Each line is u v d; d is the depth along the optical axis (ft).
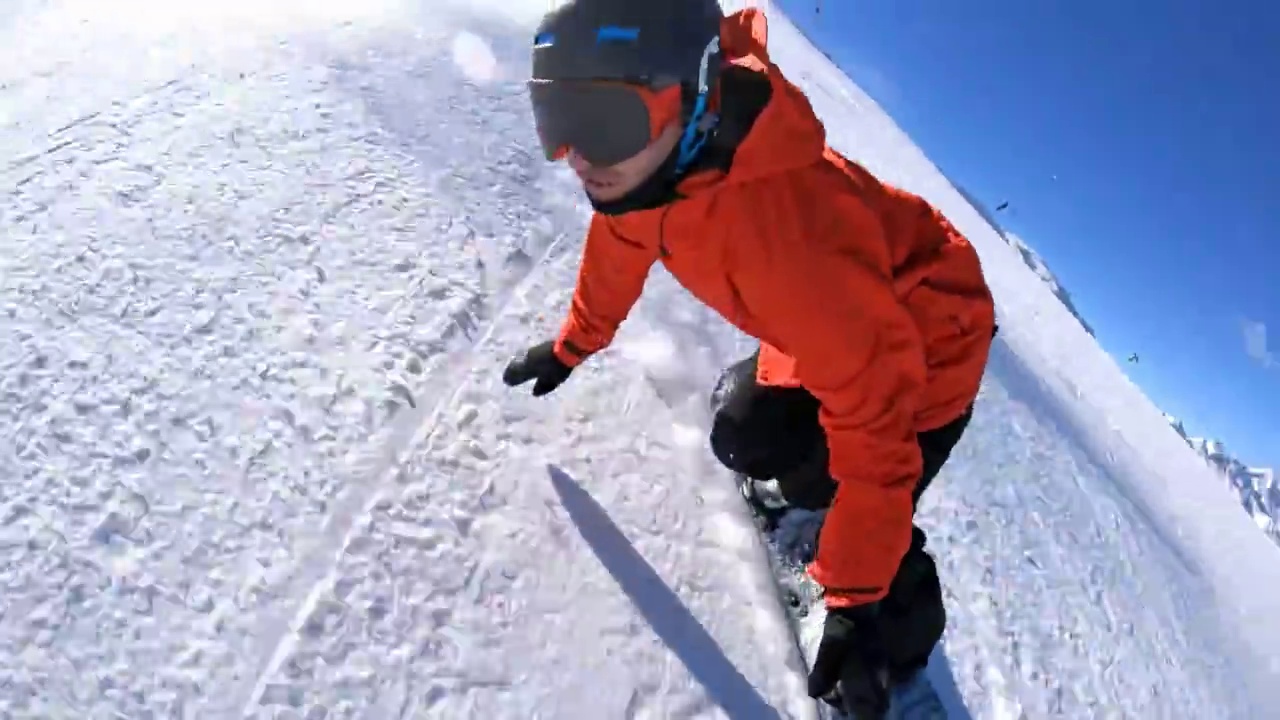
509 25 9.42
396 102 7.46
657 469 5.38
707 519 5.21
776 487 5.42
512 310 6.01
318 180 6.39
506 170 7.20
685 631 4.60
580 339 5.16
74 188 5.75
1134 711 5.42
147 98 6.64
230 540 4.23
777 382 5.03
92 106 6.45
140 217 5.68
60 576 3.91
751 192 3.82
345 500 4.54
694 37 3.29
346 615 4.10
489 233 6.54
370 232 6.13
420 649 4.09
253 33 7.74
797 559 5.11
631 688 4.28
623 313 5.11
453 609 4.28
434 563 4.42
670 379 6.09
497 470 4.96
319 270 5.73
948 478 6.63
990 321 4.75
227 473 4.49
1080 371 11.45
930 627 4.59
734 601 4.85
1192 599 6.82
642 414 5.71
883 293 3.87
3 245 5.26
